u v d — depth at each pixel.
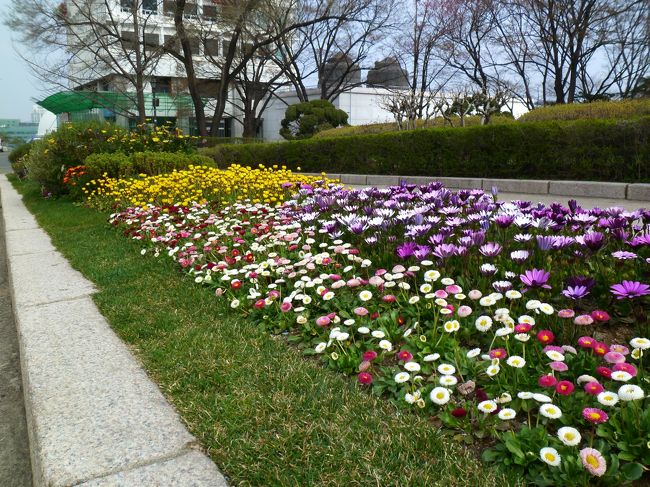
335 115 28.48
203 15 26.34
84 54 27.22
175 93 32.09
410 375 2.33
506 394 2.04
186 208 6.91
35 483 2.09
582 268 3.13
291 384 2.41
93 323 3.47
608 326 2.75
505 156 10.55
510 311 2.76
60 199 12.01
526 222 3.44
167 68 36.47
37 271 5.11
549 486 1.65
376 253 3.98
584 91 25.25
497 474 1.72
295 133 28.83
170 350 2.89
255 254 4.57
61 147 12.23
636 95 24.02
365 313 2.85
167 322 3.35
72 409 2.30
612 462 1.66
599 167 9.30
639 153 8.75
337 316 3.06
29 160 13.29
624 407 1.93
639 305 2.74
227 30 26.19
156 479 1.80
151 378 2.61
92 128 12.35
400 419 2.07
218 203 7.52
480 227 3.90
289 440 1.98
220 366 2.65
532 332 2.49
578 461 1.67
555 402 2.04
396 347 2.74
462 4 25.39
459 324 2.72
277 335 3.13
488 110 14.72
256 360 2.69
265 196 7.29
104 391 2.47
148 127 13.21
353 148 13.56
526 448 1.78
